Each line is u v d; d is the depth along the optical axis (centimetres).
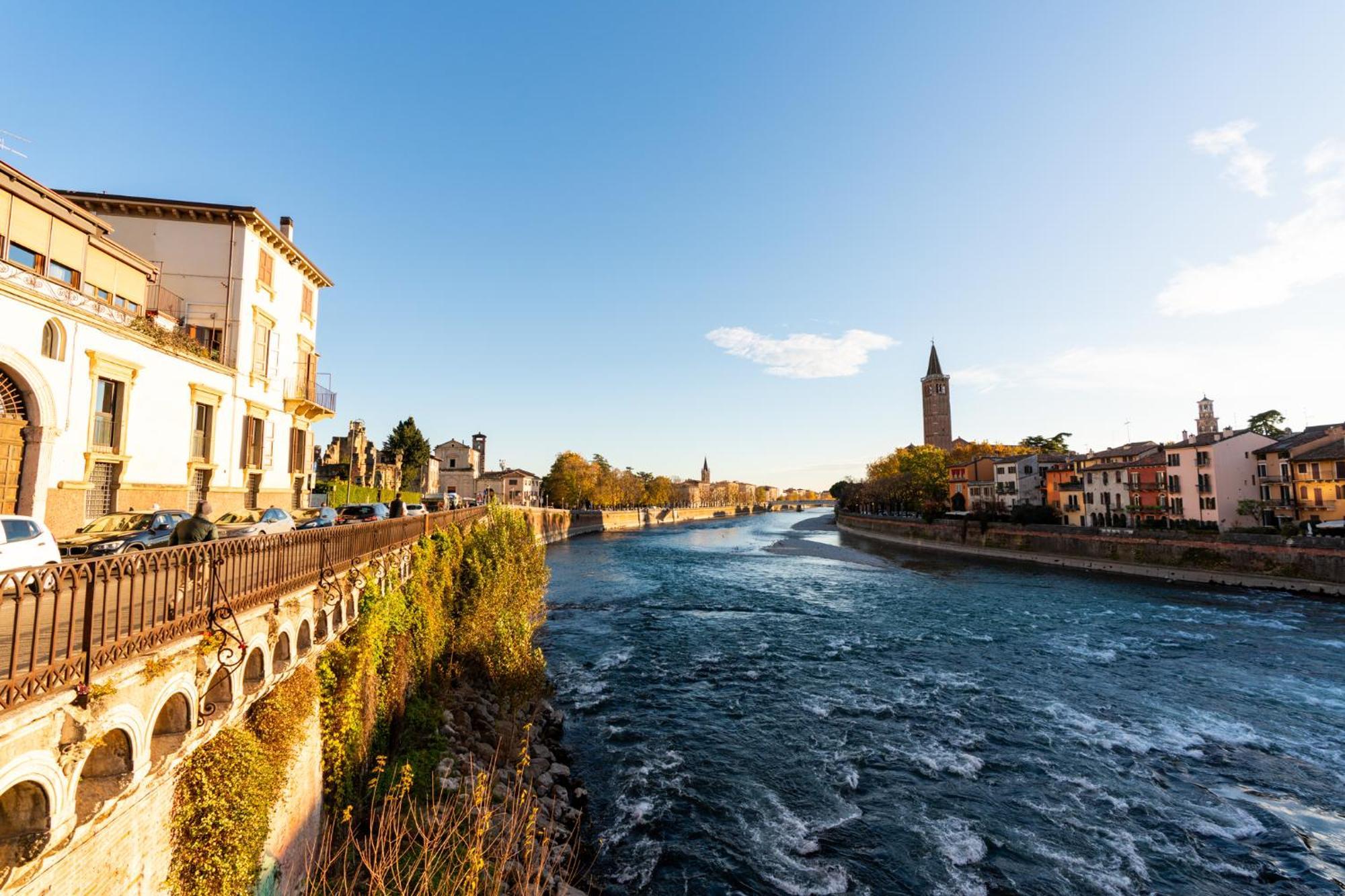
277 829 949
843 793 1770
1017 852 1507
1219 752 2030
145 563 719
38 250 1994
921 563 7356
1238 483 6719
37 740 548
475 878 945
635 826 1592
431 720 1756
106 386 2122
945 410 19988
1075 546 6775
